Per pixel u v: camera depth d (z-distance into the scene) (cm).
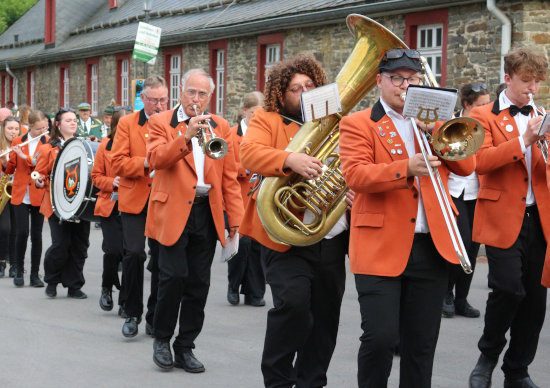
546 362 658
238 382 606
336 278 511
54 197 911
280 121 512
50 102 3275
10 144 1041
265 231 506
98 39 2867
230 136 629
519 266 553
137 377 616
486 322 568
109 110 1772
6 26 5138
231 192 628
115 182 789
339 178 489
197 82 604
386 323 444
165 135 614
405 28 1525
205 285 628
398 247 449
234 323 807
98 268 1155
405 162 432
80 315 840
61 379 610
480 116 571
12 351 690
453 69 1436
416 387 459
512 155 539
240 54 2027
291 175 494
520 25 1318
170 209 602
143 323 806
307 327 502
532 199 561
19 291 977
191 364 630
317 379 519
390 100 453
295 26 1778
